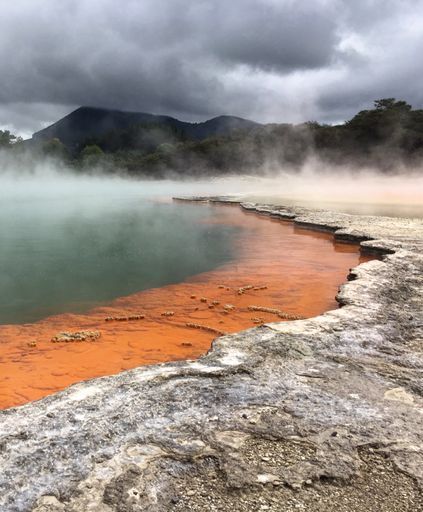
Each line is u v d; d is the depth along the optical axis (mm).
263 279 9102
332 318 5027
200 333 5926
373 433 2789
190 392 3258
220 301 7512
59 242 13867
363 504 2250
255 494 2299
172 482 2367
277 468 2477
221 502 2246
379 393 3309
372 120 61000
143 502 2225
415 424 2904
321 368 3711
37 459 2504
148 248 12930
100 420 2875
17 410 3051
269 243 13609
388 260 8508
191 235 15414
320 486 2363
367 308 5441
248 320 6480
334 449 2633
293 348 4094
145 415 2943
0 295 7973
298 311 6914
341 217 17578
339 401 3166
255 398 3180
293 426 2844
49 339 5691
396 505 2244
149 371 3635
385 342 4363
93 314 6867
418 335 4598
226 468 2465
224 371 3588
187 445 2645
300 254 11797
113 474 2400
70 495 2254
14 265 10516
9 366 4812
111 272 9875
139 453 2564
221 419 2908
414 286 6617
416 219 16750
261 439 2717
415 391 3355
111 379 3502
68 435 2715
